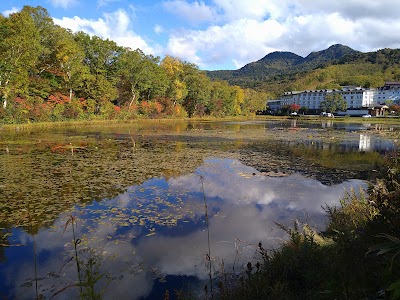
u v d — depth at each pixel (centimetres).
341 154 1570
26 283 399
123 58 4519
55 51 3547
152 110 5172
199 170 1116
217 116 7006
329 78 15925
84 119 3878
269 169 1162
